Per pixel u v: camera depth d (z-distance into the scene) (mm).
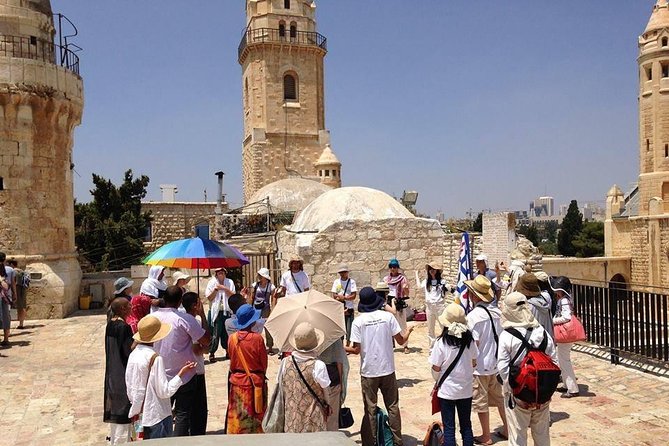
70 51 21188
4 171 18891
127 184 39125
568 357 8906
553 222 153875
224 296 12602
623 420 7742
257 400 6371
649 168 49062
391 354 6789
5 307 14758
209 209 46344
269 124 52344
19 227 19078
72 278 20562
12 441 8031
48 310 19094
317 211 19266
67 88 20156
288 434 2420
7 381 11289
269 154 52219
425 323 16078
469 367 6457
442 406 6469
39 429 8523
